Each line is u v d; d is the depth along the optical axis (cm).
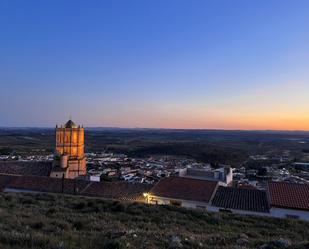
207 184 3997
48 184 4547
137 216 2267
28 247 1045
